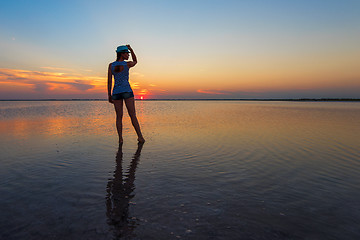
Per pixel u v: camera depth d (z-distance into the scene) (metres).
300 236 1.31
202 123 7.53
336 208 1.68
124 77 4.39
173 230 1.36
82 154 3.39
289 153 3.46
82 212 1.59
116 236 1.30
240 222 1.46
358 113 12.53
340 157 3.23
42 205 1.69
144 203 1.74
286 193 1.96
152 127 6.55
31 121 8.15
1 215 1.53
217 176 2.41
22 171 2.55
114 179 2.30
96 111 15.22
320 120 8.46
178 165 2.83
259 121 8.16
